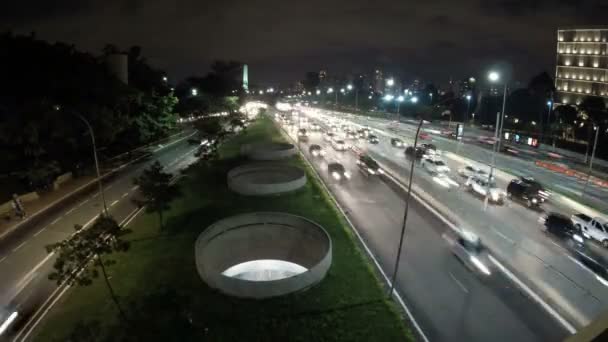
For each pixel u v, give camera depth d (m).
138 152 73.62
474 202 41.97
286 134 99.25
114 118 58.62
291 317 22.58
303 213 38.28
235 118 94.88
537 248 30.48
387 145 78.44
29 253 31.89
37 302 25.44
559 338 20.59
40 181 46.72
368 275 26.59
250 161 63.94
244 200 43.03
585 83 96.38
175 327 22.08
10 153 46.00
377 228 35.09
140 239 33.78
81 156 56.69
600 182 50.50
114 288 26.22
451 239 31.98
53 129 46.50
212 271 25.81
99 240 23.84
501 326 21.56
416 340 20.55
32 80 48.38
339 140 76.19
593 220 32.47
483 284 25.69
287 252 33.44
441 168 55.06
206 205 41.72
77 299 25.23
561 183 49.84
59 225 37.41
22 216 38.44
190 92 127.81
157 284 26.45
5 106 44.56
